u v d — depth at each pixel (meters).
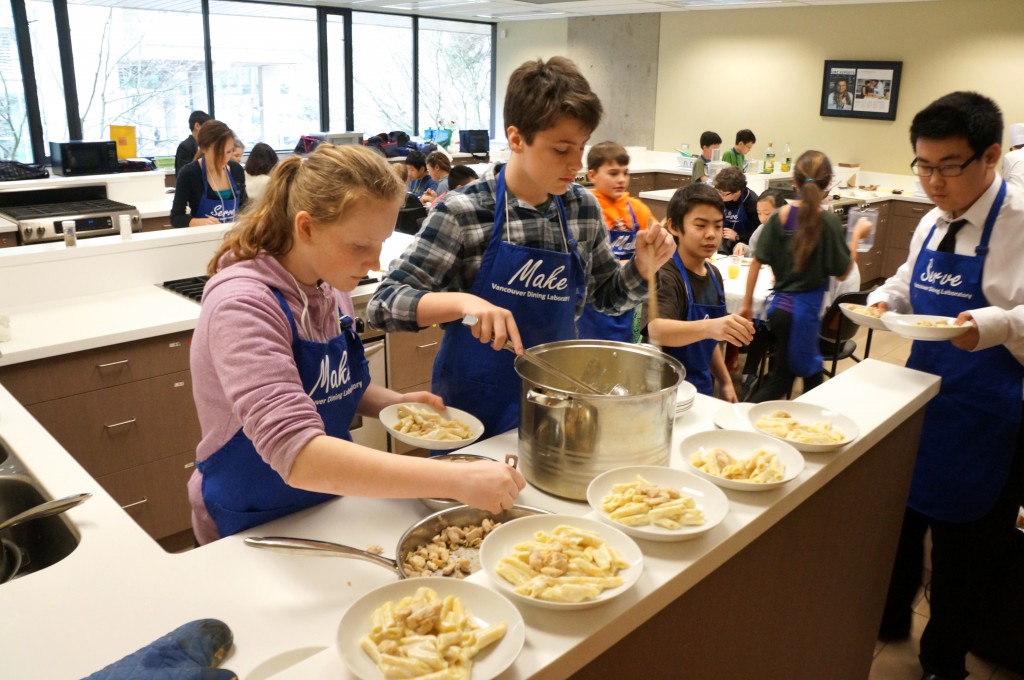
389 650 0.75
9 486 1.40
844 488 1.44
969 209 1.92
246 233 1.16
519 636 0.79
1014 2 6.87
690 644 1.08
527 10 9.29
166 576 1.07
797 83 8.45
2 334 2.33
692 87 9.35
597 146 3.49
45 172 4.64
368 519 1.22
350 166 1.06
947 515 2.03
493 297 1.56
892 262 7.33
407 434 1.38
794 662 1.45
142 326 2.50
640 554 0.95
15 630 0.96
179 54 7.70
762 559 1.21
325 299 1.25
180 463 2.73
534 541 0.96
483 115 11.31
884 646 2.29
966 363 1.94
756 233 3.32
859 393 1.63
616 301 1.73
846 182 7.86
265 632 0.96
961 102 1.81
